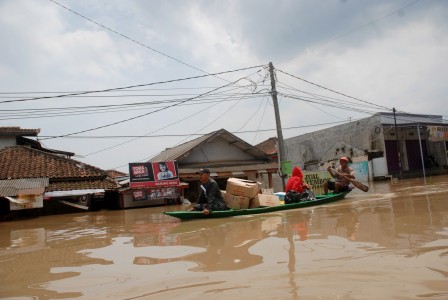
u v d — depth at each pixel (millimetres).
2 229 10750
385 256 3607
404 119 29438
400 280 2893
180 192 19594
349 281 2959
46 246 6480
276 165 24406
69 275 4004
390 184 19906
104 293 3213
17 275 4191
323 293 2738
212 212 8312
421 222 5391
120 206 19094
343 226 5637
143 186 18641
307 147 34094
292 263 3643
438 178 22797
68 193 17391
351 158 30109
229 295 2869
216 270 3641
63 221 12383
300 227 5930
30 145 25375
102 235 7438
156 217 11375
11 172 18375
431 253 3590
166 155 25953
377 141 28109
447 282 2783
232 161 24547
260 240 5043
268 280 3156
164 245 5395
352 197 11594
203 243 5227
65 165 20219
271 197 9820
